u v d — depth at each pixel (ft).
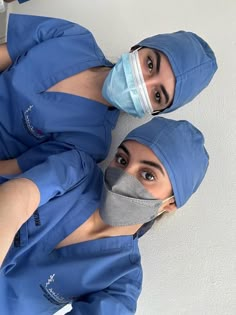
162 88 3.91
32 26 4.36
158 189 3.55
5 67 4.43
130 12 4.95
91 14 5.06
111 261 3.84
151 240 4.35
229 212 4.22
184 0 4.87
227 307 4.04
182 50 3.96
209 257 4.18
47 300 3.67
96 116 4.27
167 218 4.13
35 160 4.16
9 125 4.30
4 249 2.69
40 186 3.32
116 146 4.55
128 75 3.92
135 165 3.52
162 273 4.27
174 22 4.83
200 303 4.11
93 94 4.27
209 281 4.13
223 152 4.37
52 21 4.41
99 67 4.40
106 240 3.87
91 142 4.25
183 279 4.20
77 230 3.82
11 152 4.35
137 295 3.92
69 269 3.68
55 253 3.76
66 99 4.21
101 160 4.39
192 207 4.32
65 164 3.69
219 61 4.61
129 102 4.02
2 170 4.12
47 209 3.67
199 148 3.76
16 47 4.36
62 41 4.32
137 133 3.64
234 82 4.53
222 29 4.70
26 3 5.23
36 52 4.24
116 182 3.49
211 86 4.56
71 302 3.79
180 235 4.29
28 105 4.17
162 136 3.60
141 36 4.86
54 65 4.25
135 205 3.54
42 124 4.16
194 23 4.78
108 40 4.93
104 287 3.78
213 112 4.50
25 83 4.17
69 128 4.18
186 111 4.56
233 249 4.14
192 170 3.67
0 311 3.56
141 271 4.02
